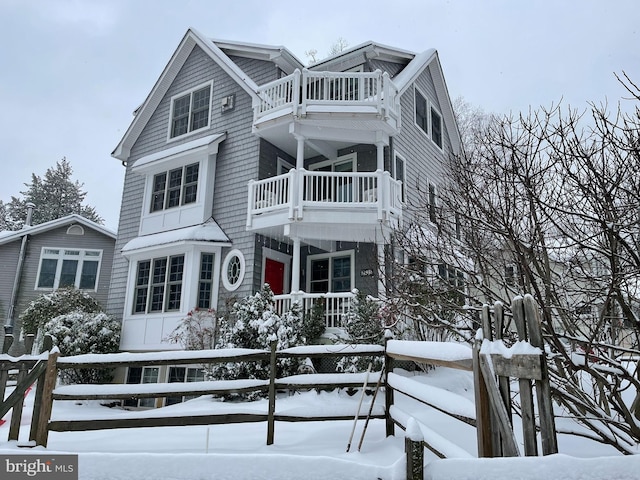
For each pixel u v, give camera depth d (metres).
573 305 3.75
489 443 2.08
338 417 3.98
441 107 15.09
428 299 4.90
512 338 3.44
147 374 10.94
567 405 3.25
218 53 12.44
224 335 8.38
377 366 7.15
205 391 3.90
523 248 3.53
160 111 13.85
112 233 15.70
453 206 4.55
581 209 3.40
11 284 15.10
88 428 3.62
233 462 1.58
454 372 7.71
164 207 12.23
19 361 3.89
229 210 11.20
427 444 2.87
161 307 11.18
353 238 9.61
